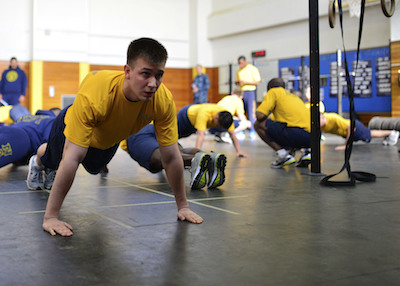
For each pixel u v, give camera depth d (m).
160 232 1.74
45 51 11.85
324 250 1.51
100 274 1.28
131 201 2.42
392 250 1.51
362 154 5.25
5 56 11.67
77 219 1.97
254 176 3.41
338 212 2.12
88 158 2.15
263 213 2.10
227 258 1.42
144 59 1.57
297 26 11.02
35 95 11.84
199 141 4.20
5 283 1.21
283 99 4.11
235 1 12.52
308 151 4.09
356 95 9.96
